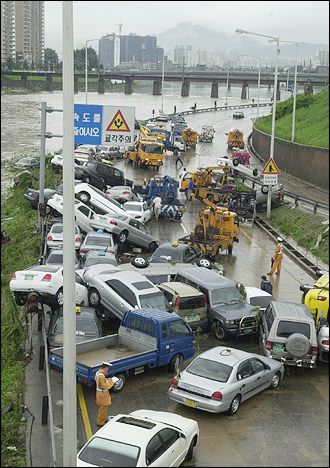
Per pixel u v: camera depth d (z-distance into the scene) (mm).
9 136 79125
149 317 18875
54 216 36375
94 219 33000
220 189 45844
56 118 108812
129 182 49406
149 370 19375
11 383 18016
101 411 15617
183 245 29906
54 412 16469
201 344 21688
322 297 21781
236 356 17172
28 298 21031
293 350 18781
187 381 16359
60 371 17688
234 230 33438
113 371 17328
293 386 18516
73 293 12984
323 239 34906
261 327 21344
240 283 28000
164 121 95312
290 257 34094
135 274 22750
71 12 12359
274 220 41750
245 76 134875
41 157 33125
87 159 51562
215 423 15984
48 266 23172
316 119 59938
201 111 130250
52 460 13484
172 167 62844
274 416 16469
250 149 83625
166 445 12977
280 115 80812
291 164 50375
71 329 12938
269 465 13406
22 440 15234
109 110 31109
